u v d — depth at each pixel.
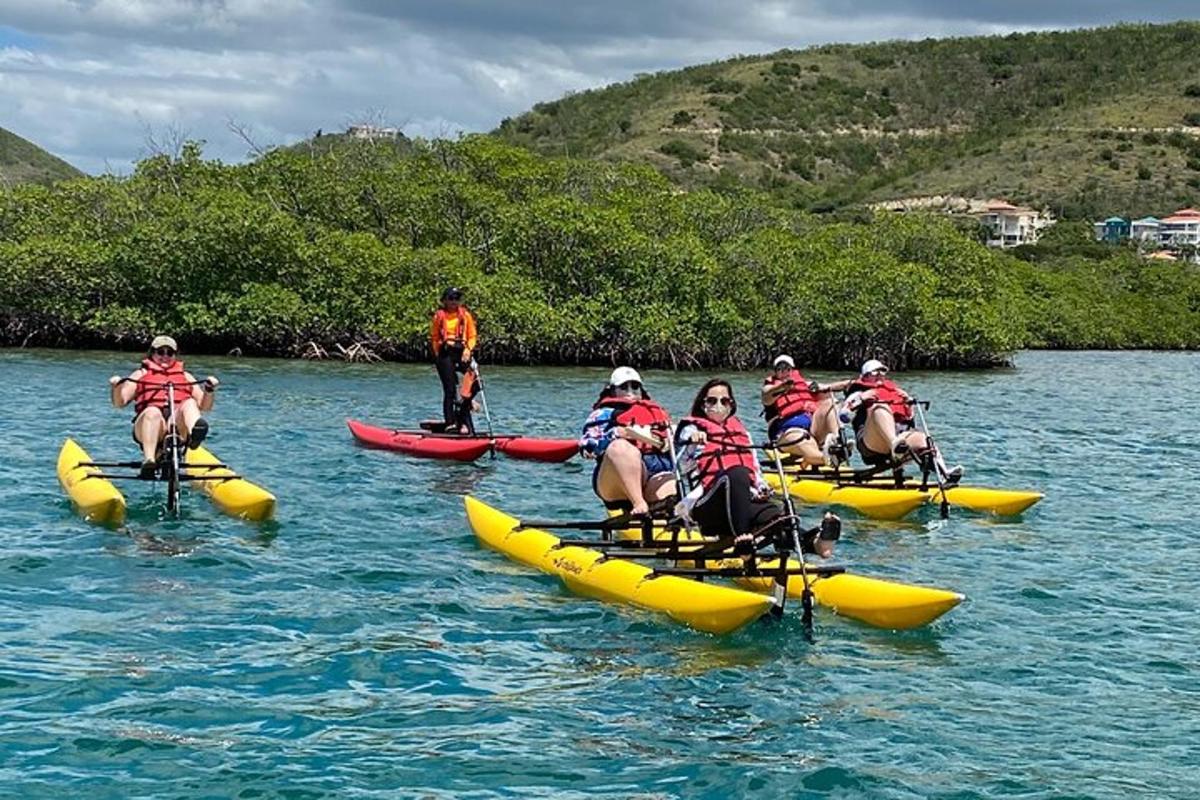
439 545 11.57
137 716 7.04
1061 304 72.69
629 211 49.16
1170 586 10.76
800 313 47.31
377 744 6.78
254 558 10.79
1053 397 34.38
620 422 10.60
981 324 49.41
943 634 9.05
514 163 50.81
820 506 14.12
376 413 23.97
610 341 45.28
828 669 8.20
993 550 12.08
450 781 6.35
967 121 163.50
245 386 29.67
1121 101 160.50
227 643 8.39
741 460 9.54
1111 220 117.19
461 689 7.68
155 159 49.41
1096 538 12.85
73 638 8.36
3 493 13.31
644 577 9.46
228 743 6.71
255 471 15.67
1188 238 118.94
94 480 12.75
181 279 43.31
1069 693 7.87
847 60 179.38
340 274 43.06
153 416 12.80
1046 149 144.38
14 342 44.59
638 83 168.62
